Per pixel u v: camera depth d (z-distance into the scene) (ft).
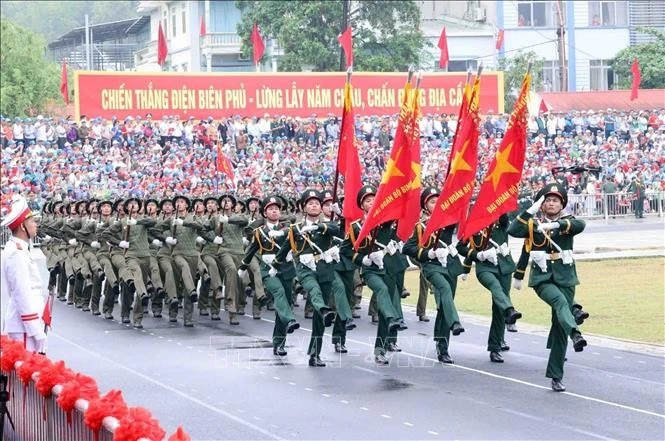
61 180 199.93
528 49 250.98
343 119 88.07
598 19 219.61
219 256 110.11
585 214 190.60
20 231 59.82
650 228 180.45
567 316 69.41
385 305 80.79
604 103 192.44
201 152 207.62
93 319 115.96
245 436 60.13
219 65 314.96
